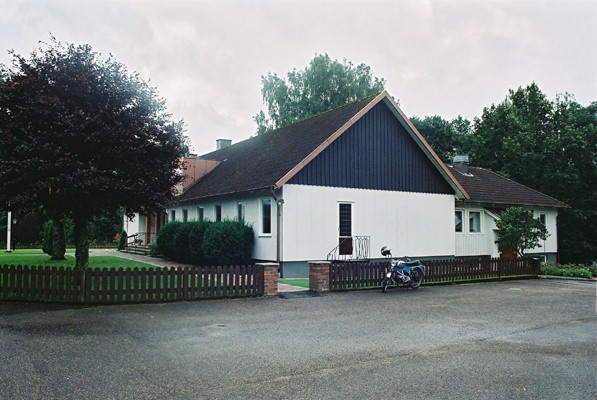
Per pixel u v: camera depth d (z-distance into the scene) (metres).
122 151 14.23
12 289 13.52
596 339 9.48
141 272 13.66
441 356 8.09
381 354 8.18
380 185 23.80
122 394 6.09
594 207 38.66
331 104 52.72
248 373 7.02
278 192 21.08
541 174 39.56
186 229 26.41
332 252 22.02
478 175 33.81
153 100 15.52
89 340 8.98
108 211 15.87
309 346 8.69
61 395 6.04
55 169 13.34
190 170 32.53
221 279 14.62
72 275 13.25
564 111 41.97
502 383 6.68
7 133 13.41
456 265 20.64
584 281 22.03
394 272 17.50
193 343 8.84
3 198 13.46
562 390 6.41
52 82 14.25
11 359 7.61
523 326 10.74
